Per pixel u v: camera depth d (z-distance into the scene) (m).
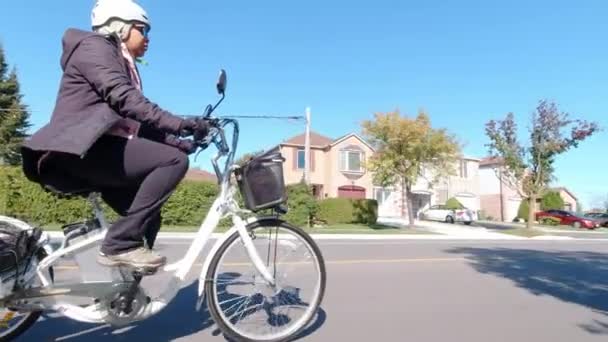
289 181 41.59
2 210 17.77
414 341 3.87
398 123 26.77
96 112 2.68
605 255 11.77
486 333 4.16
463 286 6.44
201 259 4.25
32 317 3.45
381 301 5.34
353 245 13.64
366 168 28.75
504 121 29.44
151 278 3.14
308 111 28.28
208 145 3.04
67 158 2.74
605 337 4.11
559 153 28.45
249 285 3.46
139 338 3.64
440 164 27.98
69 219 18.41
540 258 10.39
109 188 3.01
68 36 2.76
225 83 3.05
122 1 2.95
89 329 3.83
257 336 3.38
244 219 3.36
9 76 34.12
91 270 3.00
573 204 59.97
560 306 5.32
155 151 2.86
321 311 4.80
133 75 2.97
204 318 4.21
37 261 3.01
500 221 49.09
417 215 45.78
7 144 32.31
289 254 3.50
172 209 19.66
